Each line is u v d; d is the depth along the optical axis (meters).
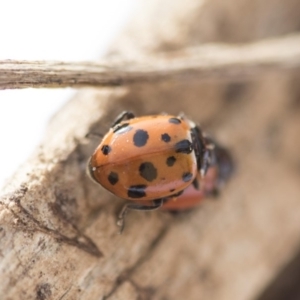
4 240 0.05
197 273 0.06
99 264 0.06
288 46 0.07
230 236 0.06
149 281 0.06
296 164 0.07
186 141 0.06
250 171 0.07
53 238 0.06
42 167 0.06
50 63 0.06
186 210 0.06
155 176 0.06
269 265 0.06
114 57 0.06
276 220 0.07
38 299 0.06
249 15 0.07
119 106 0.06
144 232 0.06
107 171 0.06
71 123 0.06
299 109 0.07
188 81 0.06
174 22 0.07
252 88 0.07
